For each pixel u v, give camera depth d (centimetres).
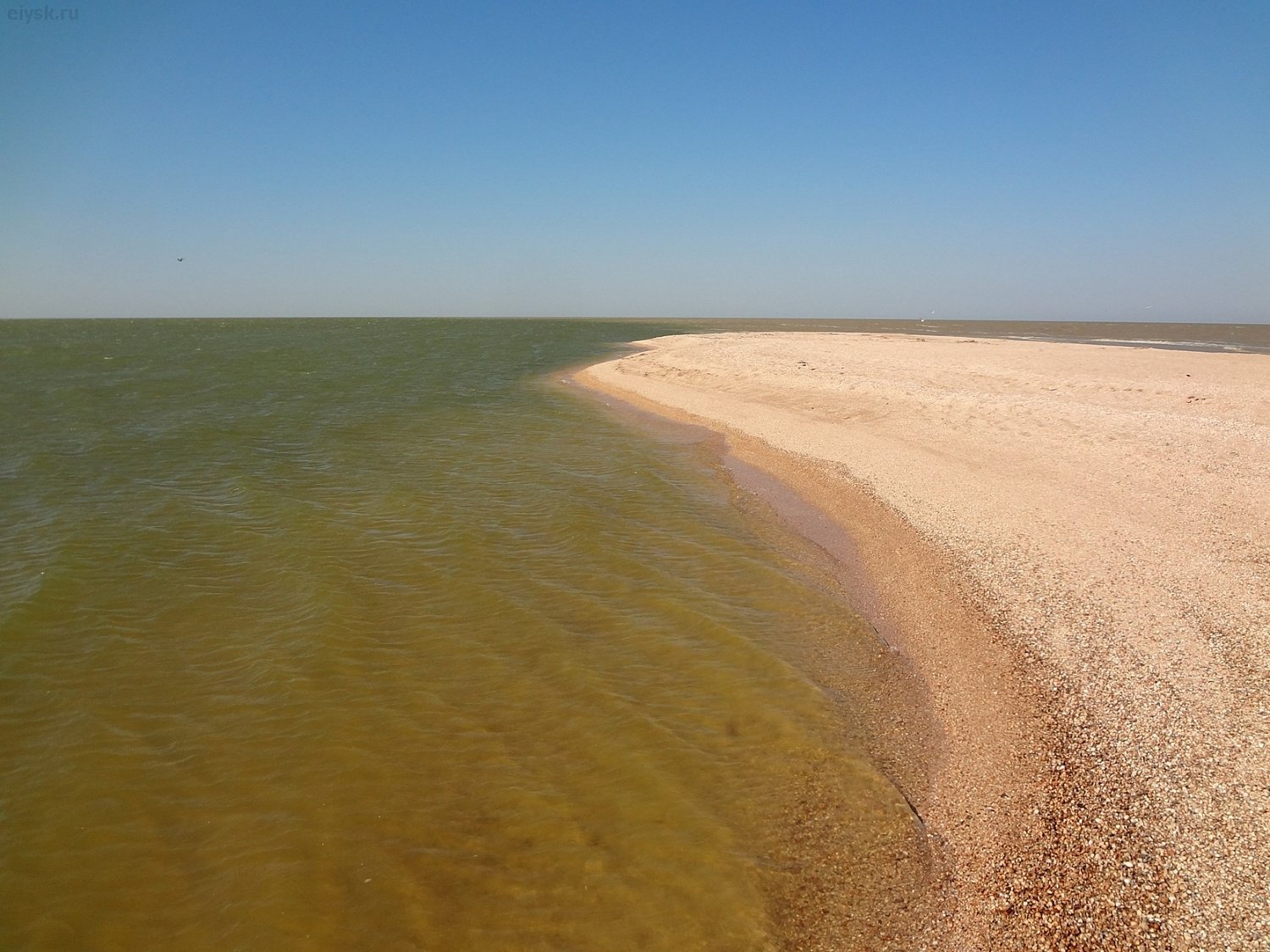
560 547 1324
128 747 781
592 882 612
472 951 551
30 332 8544
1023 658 895
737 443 2153
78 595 1113
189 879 620
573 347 6253
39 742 788
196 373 3828
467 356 5197
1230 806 623
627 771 743
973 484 1555
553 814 688
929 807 683
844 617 1056
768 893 596
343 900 595
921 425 2100
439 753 773
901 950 539
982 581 1106
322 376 3806
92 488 1645
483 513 1498
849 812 679
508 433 2344
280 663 935
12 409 2647
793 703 846
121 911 588
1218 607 962
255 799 708
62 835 664
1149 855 585
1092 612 979
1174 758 689
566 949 552
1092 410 2033
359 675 911
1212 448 1625
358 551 1290
